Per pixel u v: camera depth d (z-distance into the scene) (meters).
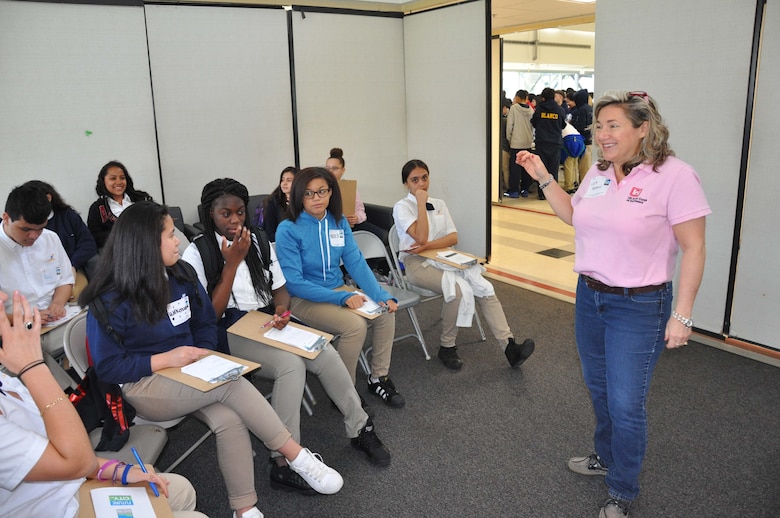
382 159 5.91
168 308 2.01
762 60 3.07
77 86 4.27
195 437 2.72
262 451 2.62
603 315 1.96
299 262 2.83
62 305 2.91
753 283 3.36
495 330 3.29
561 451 2.51
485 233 5.34
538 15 7.68
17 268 2.79
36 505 1.24
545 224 6.88
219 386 1.93
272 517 2.16
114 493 1.45
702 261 1.78
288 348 2.27
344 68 5.49
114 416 1.83
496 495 2.24
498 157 8.12
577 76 13.85
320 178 2.77
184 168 4.88
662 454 2.46
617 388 1.93
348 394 2.44
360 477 2.38
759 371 3.18
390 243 3.65
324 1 5.26
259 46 5.02
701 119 3.39
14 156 4.12
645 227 1.81
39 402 1.18
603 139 1.83
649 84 3.60
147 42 4.52
